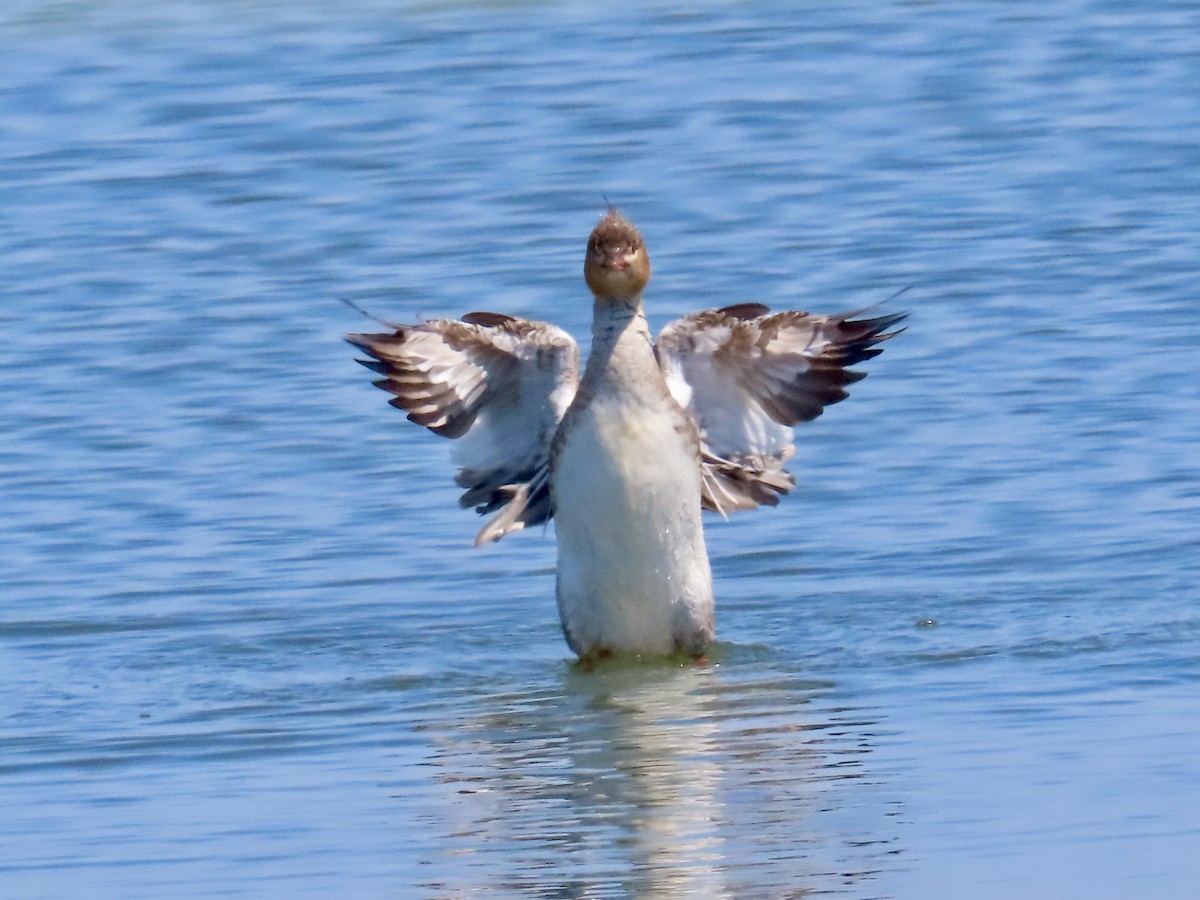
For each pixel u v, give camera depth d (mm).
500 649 13828
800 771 10867
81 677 13266
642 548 13047
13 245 23641
